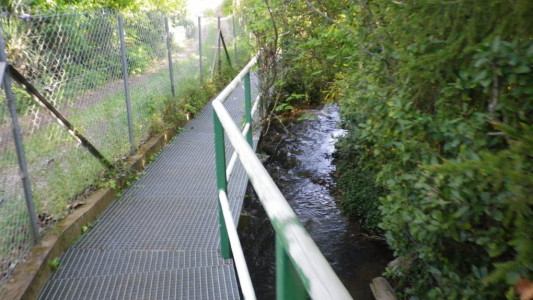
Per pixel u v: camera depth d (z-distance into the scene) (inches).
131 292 108.0
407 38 90.7
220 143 110.7
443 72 82.8
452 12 71.4
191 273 116.1
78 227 137.8
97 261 122.8
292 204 243.4
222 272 116.3
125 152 195.8
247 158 55.4
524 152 53.6
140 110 223.8
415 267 130.4
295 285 36.8
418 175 96.1
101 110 176.2
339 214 231.8
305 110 387.5
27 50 133.6
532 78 69.2
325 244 207.6
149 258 124.3
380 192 204.5
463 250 100.0
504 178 56.3
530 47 64.0
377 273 186.4
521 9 61.6
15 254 109.4
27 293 100.5
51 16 142.9
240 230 183.9
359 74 130.7
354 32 131.5
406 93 95.8
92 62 171.9
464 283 95.7
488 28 68.5
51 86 144.2
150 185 183.8
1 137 110.4
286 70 286.0
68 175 143.9
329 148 318.7
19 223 113.1
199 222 148.3
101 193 160.7
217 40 413.4
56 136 141.8
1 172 109.9
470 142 81.4
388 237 121.7
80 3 303.6
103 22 181.6
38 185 130.4
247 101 203.3
